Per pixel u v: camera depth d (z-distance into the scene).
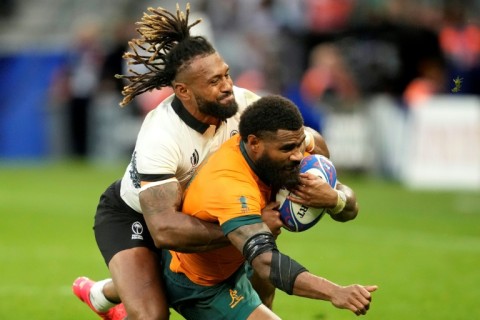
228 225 17.69
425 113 56.28
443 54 59.03
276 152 17.72
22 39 80.81
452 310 26.12
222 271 19.11
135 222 20.83
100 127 67.12
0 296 28.31
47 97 68.12
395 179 57.41
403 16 59.59
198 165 19.73
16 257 34.94
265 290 21.12
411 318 25.28
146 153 19.14
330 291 16.67
